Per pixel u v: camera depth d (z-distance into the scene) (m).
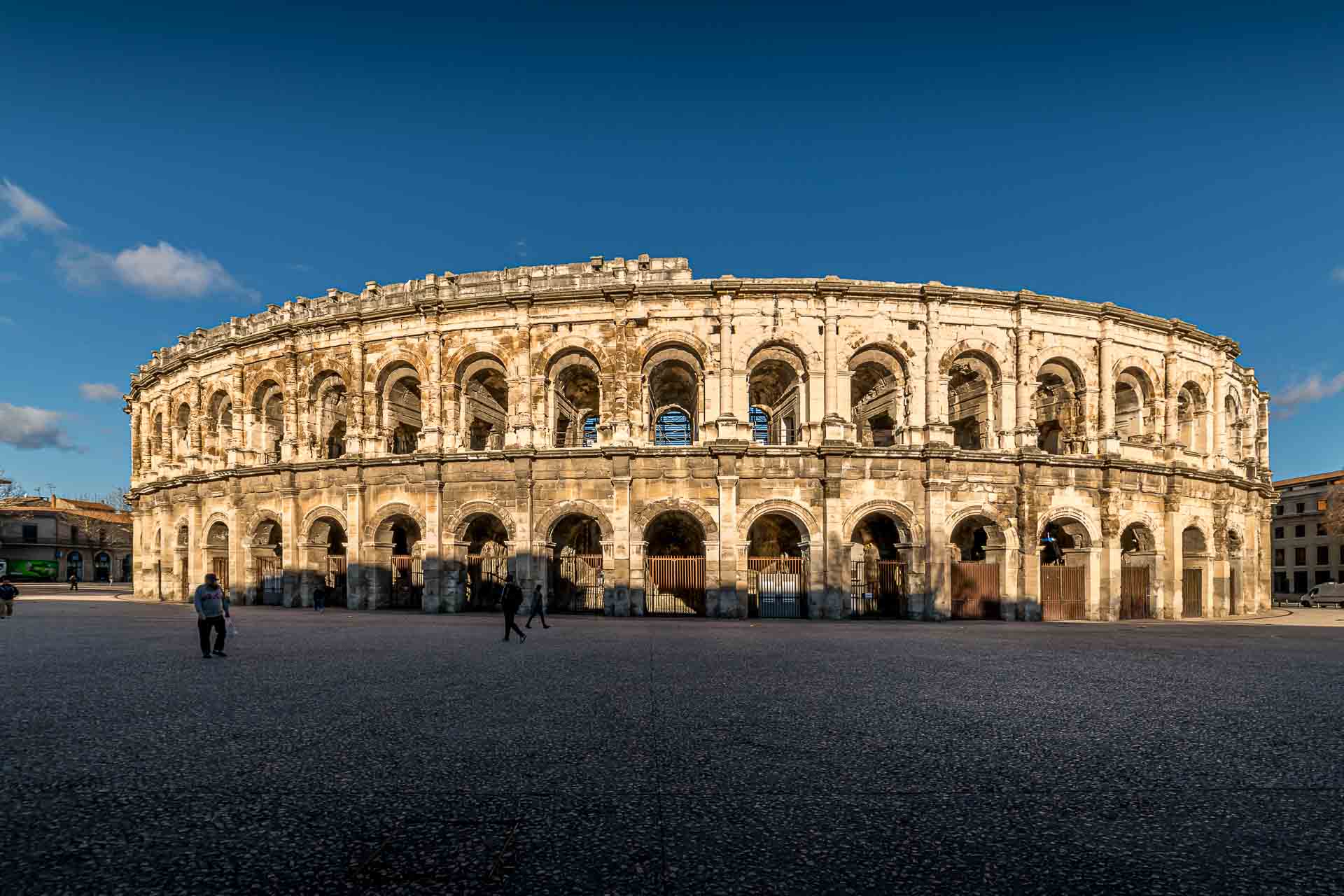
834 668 19.95
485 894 6.42
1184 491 44.97
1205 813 8.66
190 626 32.44
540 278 44.03
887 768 10.31
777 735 12.13
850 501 39.97
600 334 42.19
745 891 6.52
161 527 55.66
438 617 38.38
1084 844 7.71
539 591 31.56
